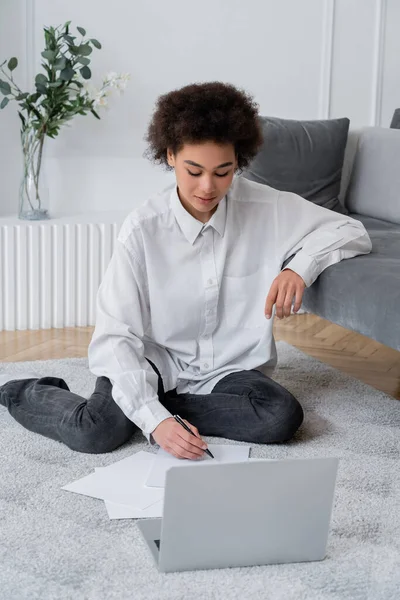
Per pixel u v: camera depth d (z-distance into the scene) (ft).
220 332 7.83
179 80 12.75
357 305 8.01
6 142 11.97
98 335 7.25
